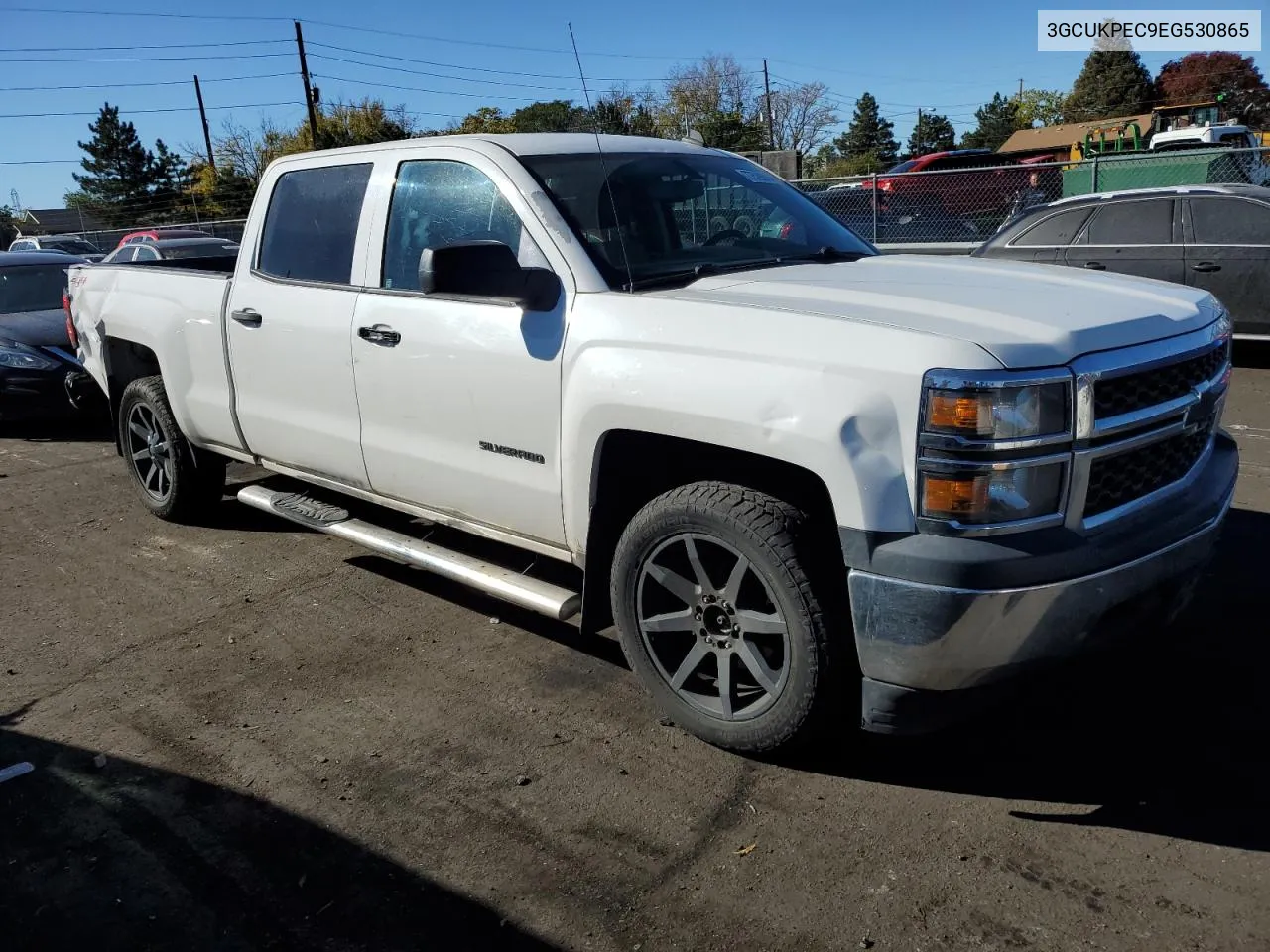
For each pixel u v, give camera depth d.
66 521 6.27
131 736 3.65
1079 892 2.65
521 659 4.14
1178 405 3.02
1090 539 2.79
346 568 5.24
